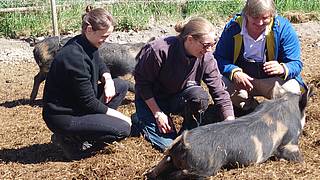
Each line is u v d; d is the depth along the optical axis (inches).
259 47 212.2
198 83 195.2
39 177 178.9
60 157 201.5
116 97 208.8
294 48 210.7
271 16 197.8
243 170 167.3
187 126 204.1
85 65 182.9
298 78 217.8
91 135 191.6
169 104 197.5
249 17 199.2
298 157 178.1
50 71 187.2
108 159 187.0
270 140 173.2
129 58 283.9
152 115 198.8
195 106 194.1
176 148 158.9
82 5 490.0
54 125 189.5
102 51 280.7
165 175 167.6
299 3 535.2
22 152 207.8
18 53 421.1
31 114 263.0
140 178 172.4
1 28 465.4
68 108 188.4
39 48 285.6
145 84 188.4
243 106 224.2
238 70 211.0
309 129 212.7
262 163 174.1
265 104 180.9
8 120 252.2
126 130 195.3
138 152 192.4
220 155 162.7
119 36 453.7
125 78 287.9
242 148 166.6
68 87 185.2
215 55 219.1
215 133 163.5
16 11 471.8
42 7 478.6
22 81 339.9
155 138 196.5
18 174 182.2
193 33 175.2
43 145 215.5
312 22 494.9
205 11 511.5
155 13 501.0
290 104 182.1
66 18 476.4
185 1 517.0
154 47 185.0
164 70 186.5
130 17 477.7
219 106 191.9
